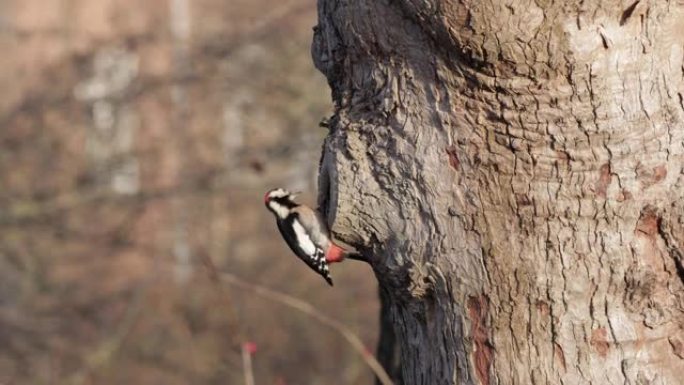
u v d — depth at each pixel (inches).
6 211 991.6
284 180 1005.2
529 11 295.4
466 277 317.7
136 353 1018.7
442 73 315.6
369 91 336.8
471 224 315.0
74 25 1125.7
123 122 1052.5
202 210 1064.2
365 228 332.5
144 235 1076.5
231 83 1019.9
